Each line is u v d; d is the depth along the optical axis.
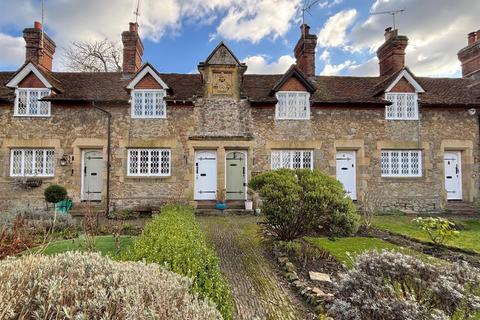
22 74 12.23
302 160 13.25
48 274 2.03
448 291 2.85
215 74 13.19
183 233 4.45
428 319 2.70
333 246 6.74
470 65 15.10
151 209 11.98
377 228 9.08
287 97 13.30
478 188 13.26
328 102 12.94
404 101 13.48
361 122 13.30
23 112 12.41
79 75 14.37
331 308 3.25
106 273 2.17
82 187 12.71
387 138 13.28
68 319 1.67
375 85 14.45
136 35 14.07
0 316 1.61
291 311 3.93
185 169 12.75
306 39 14.65
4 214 8.72
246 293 4.39
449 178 13.66
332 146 13.13
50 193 11.19
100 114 12.64
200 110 12.98
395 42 14.34
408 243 7.23
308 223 6.27
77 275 2.08
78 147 12.45
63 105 12.50
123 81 13.91
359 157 13.20
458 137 13.42
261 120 13.11
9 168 12.23
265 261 5.80
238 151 13.31
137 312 1.70
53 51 14.42
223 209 12.16
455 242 7.29
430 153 13.29
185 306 1.91
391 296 3.02
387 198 13.03
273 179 6.48
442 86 14.66
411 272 3.16
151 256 3.07
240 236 7.84
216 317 2.00
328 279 4.89
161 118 12.83
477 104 13.18
